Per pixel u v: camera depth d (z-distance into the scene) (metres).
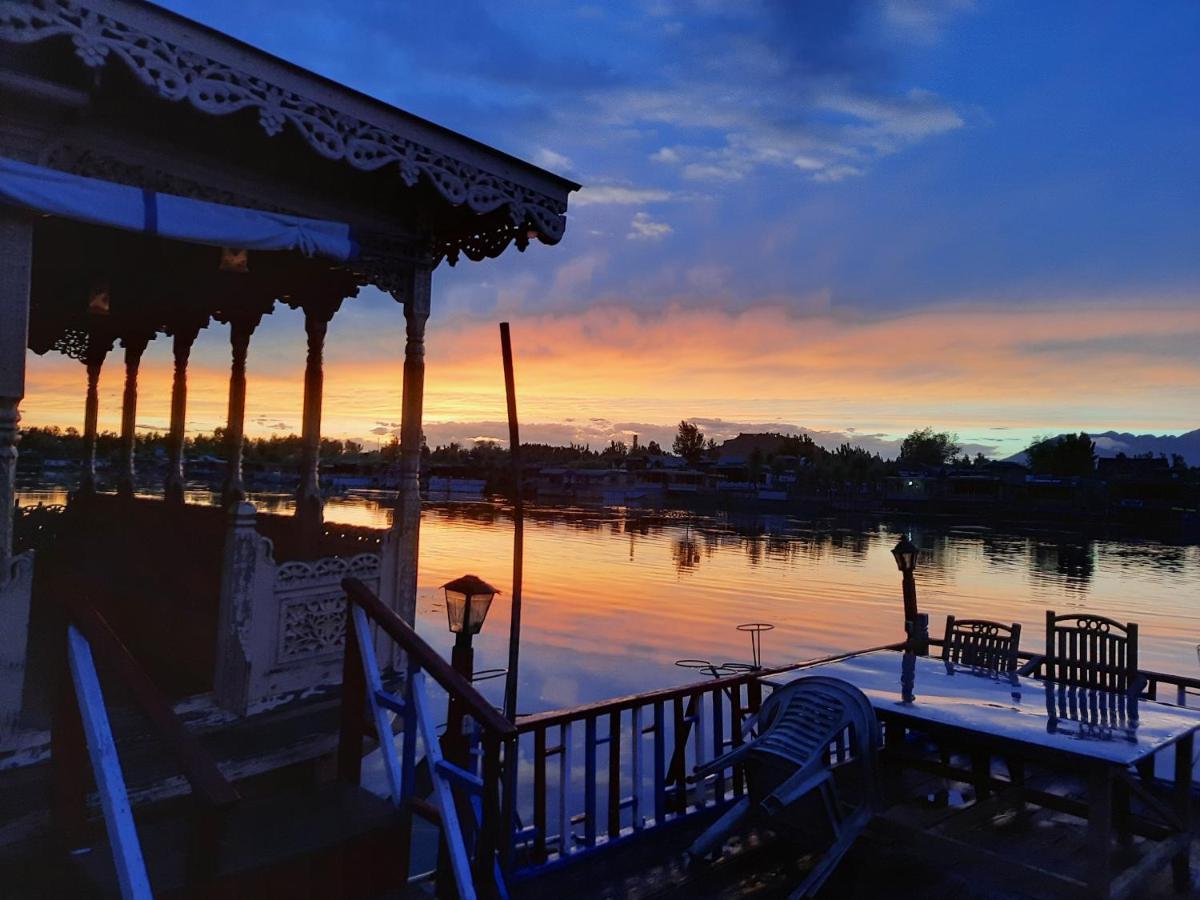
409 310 5.91
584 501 142.62
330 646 5.17
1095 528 103.50
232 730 4.59
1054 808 4.61
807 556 62.56
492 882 3.22
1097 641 5.51
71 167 4.35
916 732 6.35
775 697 4.69
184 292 7.63
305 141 4.48
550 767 11.64
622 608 35.59
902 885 4.30
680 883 4.29
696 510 126.38
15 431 3.79
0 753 3.67
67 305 8.17
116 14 3.70
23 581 3.82
